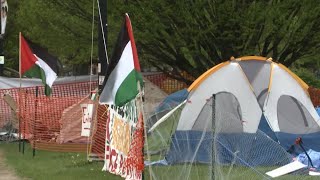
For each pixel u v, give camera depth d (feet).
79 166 93.76
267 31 136.15
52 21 154.61
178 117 91.04
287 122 96.37
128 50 64.39
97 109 99.60
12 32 245.65
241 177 70.90
